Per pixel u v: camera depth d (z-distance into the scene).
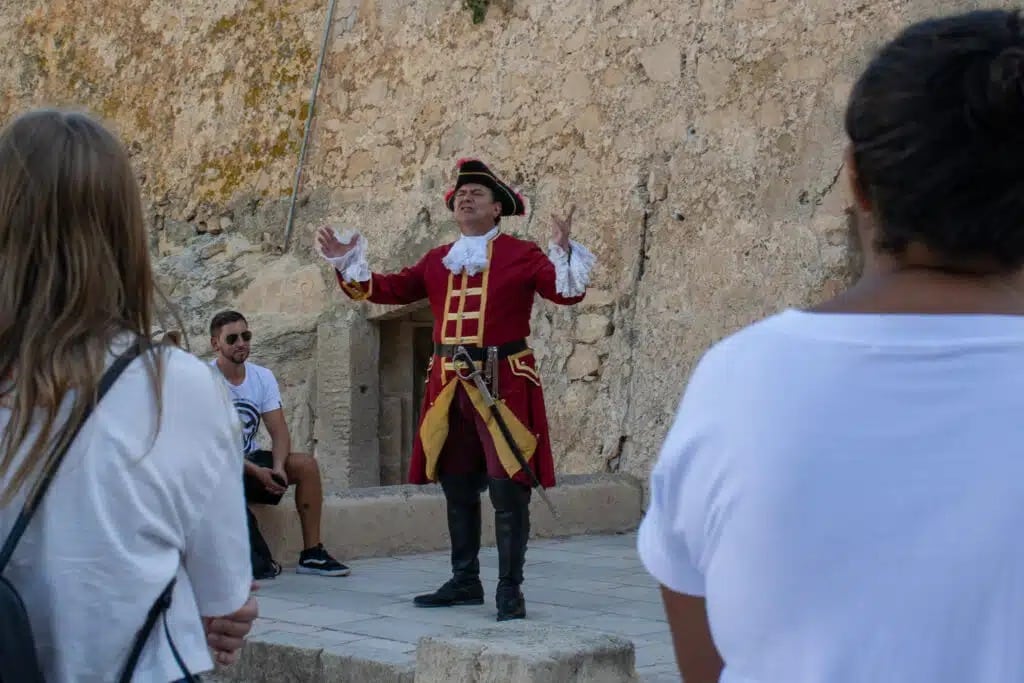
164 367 1.79
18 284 1.80
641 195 8.29
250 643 4.74
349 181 9.98
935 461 1.24
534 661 3.51
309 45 10.34
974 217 1.30
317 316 9.84
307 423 9.80
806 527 1.26
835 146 7.46
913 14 7.25
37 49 12.13
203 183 10.83
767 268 7.66
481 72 9.25
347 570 6.24
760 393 1.32
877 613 1.23
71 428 1.72
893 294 1.35
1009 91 1.26
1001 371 1.27
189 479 1.77
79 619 1.70
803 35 7.66
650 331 8.14
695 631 1.43
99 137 1.87
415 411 10.01
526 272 5.20
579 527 7.61
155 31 11.32
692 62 8.13
